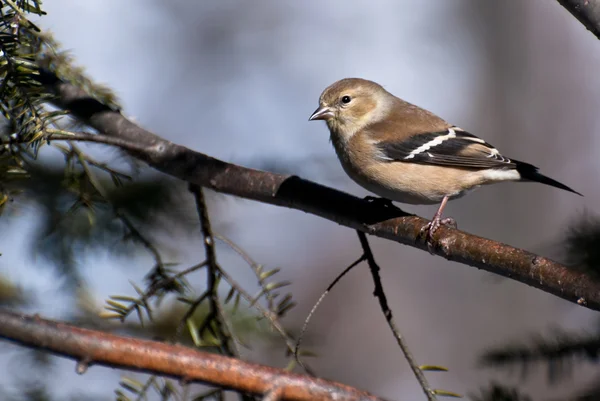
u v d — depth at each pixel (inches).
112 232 388.8
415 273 997.8
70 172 335.0
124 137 361.7
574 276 242.8
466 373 973.8
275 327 297.9
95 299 394.9
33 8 275.9
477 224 1080.8
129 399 274.1
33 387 381.7
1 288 385.4
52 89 378.3
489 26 1190.3
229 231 432.8
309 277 946.1
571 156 1147.9
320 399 221.8
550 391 684.1
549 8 1167.0
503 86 1179.3
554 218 1080.2
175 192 406.6
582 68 1163.9
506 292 986.7
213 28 1069.1
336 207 328.2
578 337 289.0
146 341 219.0
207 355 221.3
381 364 957.8
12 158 288.4
